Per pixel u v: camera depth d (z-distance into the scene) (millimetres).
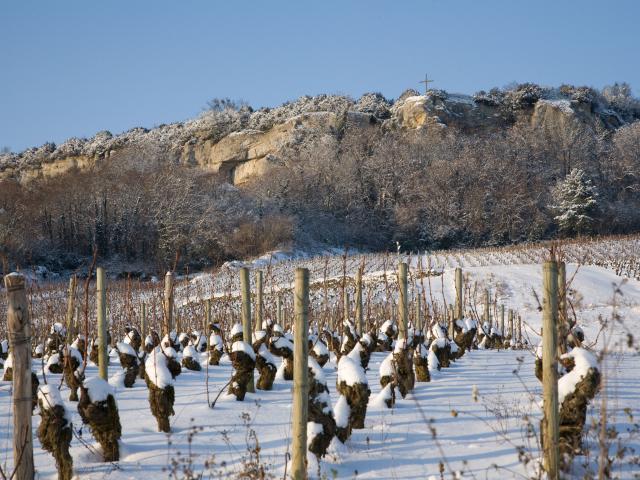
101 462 5582
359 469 5246
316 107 106938
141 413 7539
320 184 78375
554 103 102625
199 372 11289
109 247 57906
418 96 104688
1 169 121000
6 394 9008
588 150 84750
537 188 72312
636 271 36250
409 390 8688
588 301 29141
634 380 9883
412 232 71688
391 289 28766
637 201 76000
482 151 79125
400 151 82438
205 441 6125
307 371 4836
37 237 54344
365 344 10945
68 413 5117
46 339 13781
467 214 70000
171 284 10883
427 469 5168
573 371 5242
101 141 118875
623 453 4926
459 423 6781
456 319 14438
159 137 115125
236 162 105375
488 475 4914
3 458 5707
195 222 57250
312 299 26688
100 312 8555
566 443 5055
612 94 122688
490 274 34344
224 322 18719
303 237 65312
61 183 69125
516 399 8133
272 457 5508
